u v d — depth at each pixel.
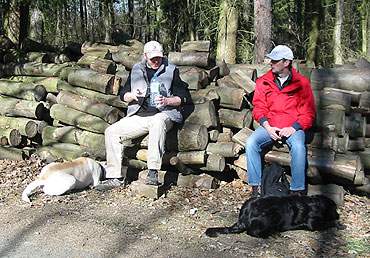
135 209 5.41
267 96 5.49
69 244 4.52
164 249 4.41
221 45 11.03
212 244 4.52
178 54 6.48
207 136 6.03
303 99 5.36
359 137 5.74
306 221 4.80
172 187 6.08
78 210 5.38
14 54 8.70
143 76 5.89
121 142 6.00
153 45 5.81
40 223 5.01
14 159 7.23
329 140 5.55
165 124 5.75
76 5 21.00
